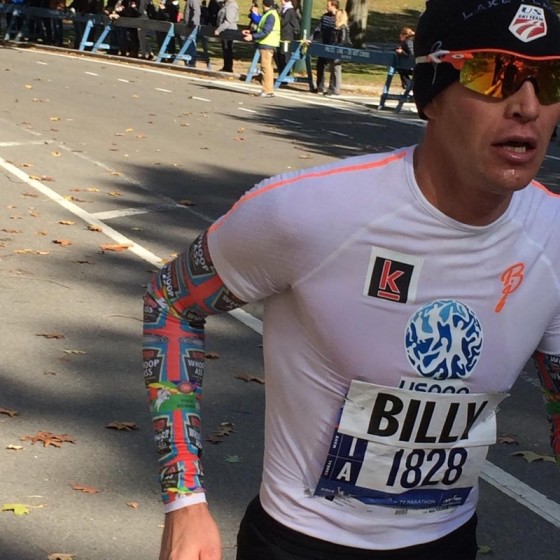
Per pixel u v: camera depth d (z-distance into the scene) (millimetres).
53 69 21688
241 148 12820
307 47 21562
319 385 1816
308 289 1760
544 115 1637
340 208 1715
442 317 1767
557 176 12578
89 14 26828
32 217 8297
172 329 1933
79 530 3568
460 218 1708
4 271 6711
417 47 1711
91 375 5035
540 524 3861
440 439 1842
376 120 17297
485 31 1604
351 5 26047
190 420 1894
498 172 1639
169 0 25906
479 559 3582
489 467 4328
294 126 15570
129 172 10602
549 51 1604
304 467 1857
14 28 29750
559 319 1912
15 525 3562
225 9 23391
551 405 2039
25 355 5234
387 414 1803
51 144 11945
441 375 1792
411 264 1731
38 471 3984
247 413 4730
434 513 1905
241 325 5957
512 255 1771
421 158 1715
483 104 1623
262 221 1748
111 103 16484
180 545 1787
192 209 9078
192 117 15562
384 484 1844
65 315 5926
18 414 4512
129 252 7453
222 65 25531
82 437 4328
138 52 26047
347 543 1861
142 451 4238
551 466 4371
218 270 1841
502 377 1860
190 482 1841
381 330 1760
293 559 1870
